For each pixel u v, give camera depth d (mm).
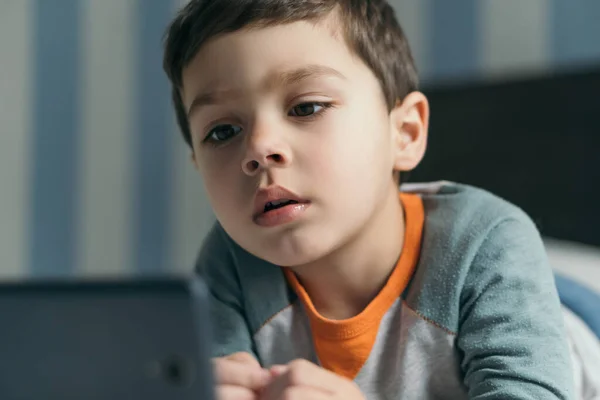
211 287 837
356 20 736
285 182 657
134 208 2008
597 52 1736
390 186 767
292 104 674
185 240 2004
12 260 1993
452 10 1860
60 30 1979
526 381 644
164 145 1988
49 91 1984
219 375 596
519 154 1703
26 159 1991
